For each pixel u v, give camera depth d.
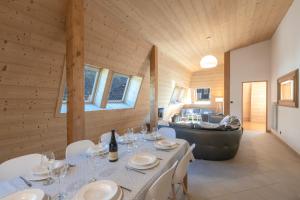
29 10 2.04
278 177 2.89
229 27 4.64
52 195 1.11
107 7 2.76
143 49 4.33
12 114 2.41
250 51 6.95
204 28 4.37
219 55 7.59
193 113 8.33
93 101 4.18
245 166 3.34
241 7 3.74
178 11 3.37
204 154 3.61
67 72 2.46
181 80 8.15
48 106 2.81
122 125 4.92
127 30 3.44
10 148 2.52
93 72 3.87
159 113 6.44
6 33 1.98
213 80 8.91
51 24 2.32
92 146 2.06
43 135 2.90
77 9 2.39
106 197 1.06
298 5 3.86
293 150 4.26
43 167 1.43
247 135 6.08
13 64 2.18
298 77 3.94
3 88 2.20
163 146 2.01
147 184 1.27
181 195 2.34
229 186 2.60
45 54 2.43
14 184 1.26
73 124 2.48
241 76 7.13
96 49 3.15
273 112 6.16
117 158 1.70
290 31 4.39
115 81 4.61
